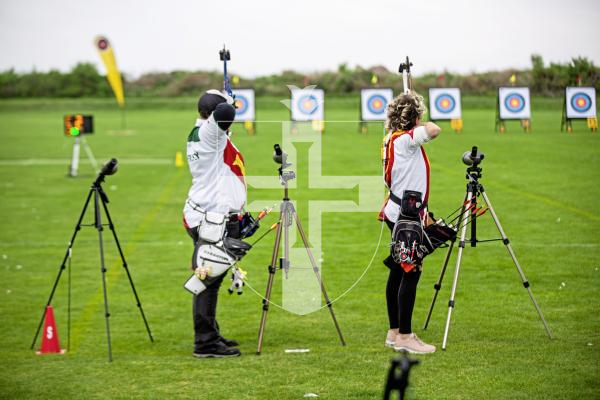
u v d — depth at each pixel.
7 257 21.78
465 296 16.45
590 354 12.28
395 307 13.09
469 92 80.56
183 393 10.92
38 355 13.23
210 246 12.65
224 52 13.59
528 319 14.54
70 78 116.50
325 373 11.66
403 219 12.55
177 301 17.00
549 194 29.70
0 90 114.69
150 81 118.31
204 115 12.99
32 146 55.78
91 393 11.01
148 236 24.56
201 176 12.84
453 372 11.49
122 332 14.70
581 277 17.80
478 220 25.12
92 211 29.36
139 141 59.00
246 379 11.48
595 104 50.88
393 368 6.39
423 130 12.34
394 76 66.81
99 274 19.66
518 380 11.08
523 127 54.94
